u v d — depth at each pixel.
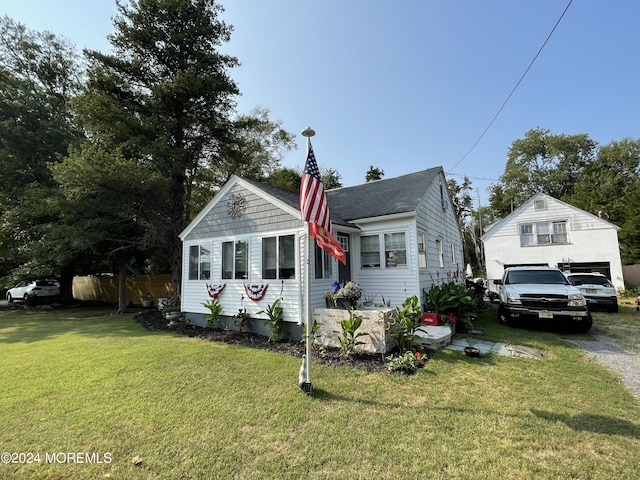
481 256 35.12
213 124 14.47
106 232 12.93
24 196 13.62
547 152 34.41
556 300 7.59
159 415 3.68
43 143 15.21
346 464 2.74
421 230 9.73
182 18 13.62
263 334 8.16
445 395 4.12
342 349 5.95
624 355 5.77
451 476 2.56
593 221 16.83
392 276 9.20
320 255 8.13
